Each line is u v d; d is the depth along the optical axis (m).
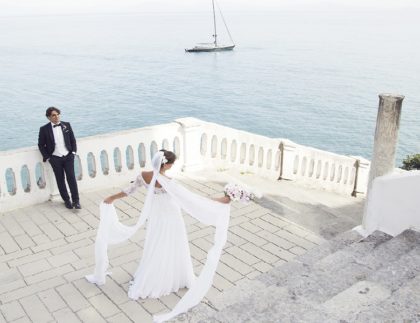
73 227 7.09
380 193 5.62
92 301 5.12
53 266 5.91
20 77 120.06
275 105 82.38
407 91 91.62
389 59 149.38
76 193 7.65
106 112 78.06
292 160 9.69
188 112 78.12
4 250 6.38
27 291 5.33
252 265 5.95
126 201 8.09
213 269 4.73
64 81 112.31
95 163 8.47
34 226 7.12
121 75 122.56
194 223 7.15
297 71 125.62
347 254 5.07
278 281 4.95
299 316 3.69
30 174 7.76
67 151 7.41
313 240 6.70
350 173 10.08
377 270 4.48
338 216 7.70
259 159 9.84
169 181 4.87
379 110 5.39
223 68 133.88
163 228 5.00
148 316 4.85
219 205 4.81
